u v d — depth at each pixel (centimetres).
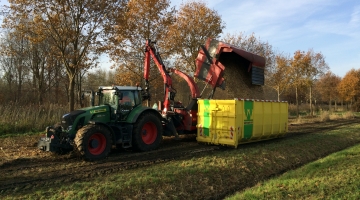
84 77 3481
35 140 1255
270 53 3050
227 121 1112
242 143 1173
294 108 3838
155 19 1767
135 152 1045
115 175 730
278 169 956
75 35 1374
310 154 1168
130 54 1761
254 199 621
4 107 1638
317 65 3186
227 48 1202
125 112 1050
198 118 1207
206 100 1180
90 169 796
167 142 1258
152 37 1788
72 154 970
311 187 680
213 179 778
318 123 2262
